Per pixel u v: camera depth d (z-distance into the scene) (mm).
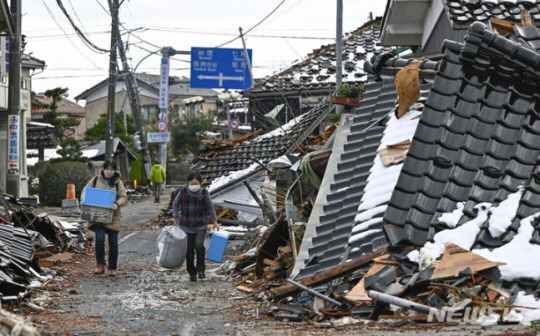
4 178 44312
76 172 47625
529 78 13148
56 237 21328
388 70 17172
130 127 87750
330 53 44031
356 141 15664
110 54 49500
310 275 12672
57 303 13656
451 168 12344
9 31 28656
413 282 10367
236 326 11195
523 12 17328
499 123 12672
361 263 11562
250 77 47594
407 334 9109
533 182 11656
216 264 20047
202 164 35156
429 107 13109
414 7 25891
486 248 10922
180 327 11242
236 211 30078
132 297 14508
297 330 10180
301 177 19141
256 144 34438
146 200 53938
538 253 10500
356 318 10469
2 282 12703
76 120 73188
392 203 12016
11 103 33500
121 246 24609
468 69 13398
